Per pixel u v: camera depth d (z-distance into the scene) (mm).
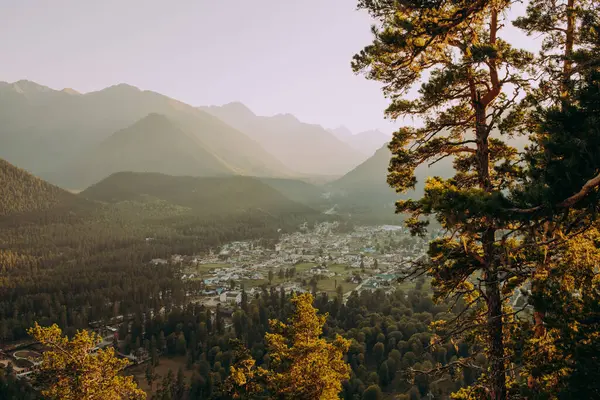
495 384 14586
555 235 12109
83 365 27094
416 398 65625
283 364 31250
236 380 34406
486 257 14555
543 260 12852
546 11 17531
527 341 13234
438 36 15422
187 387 82438
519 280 15375
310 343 29469
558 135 11219
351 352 80312
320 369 27734
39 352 101125
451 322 16531
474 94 16266
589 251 12977
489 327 14961
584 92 11523
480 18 16062
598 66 12320
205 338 101500
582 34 14492
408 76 17016
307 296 31141
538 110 12328
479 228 11469
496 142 17469
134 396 29000
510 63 15445
